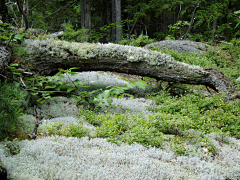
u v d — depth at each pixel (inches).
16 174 89.9
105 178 94.7
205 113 163.3
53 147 114.6
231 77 277.0
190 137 136.3
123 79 269.0
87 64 208.1
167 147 124.3
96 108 175.9
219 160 116.1
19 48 180.5
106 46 208.5
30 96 171.9
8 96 124.3
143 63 210.8
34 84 167.3
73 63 204.4
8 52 164.6
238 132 142.7
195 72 213.5
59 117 160.1
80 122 149.8
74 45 204.8
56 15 526.3
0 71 137.5
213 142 130.9
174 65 213.6
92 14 691.4
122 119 147.9
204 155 119.0
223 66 346.3
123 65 211.3
